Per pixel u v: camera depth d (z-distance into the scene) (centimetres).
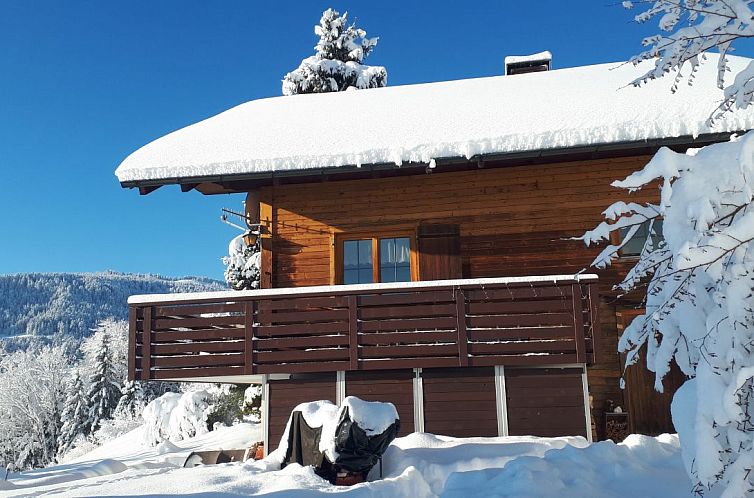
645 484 505
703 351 346
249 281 1869
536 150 976
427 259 1050
